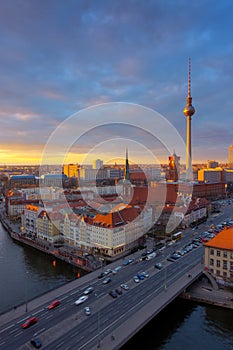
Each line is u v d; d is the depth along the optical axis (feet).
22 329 201.26
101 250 389.60
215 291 280.10
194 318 242.58
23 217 542.98
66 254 388.98
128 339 192.13
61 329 201.16
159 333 222.28
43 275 344.49
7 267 373.40
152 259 348.18
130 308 228.63
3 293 295.89
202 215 586.04
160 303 236.22
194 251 376.89
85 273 342.03
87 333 196.03
